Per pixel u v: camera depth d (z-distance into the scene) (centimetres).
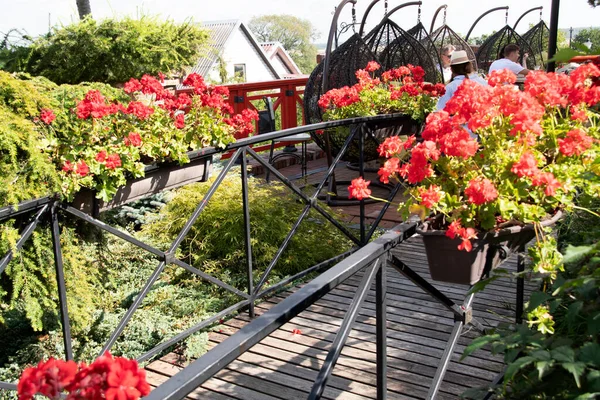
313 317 332
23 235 231
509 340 136
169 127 289
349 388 260
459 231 161
